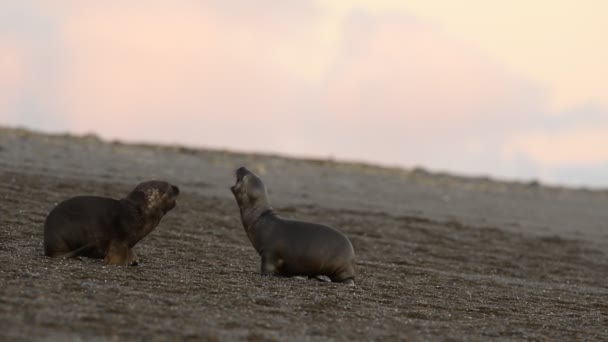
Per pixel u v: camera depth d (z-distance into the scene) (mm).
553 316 46156
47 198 71688
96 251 48031
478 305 47312
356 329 37031
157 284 42656
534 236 90812
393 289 50094
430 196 119938
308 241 49156
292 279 48688
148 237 61625
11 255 47344
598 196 151250
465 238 82812
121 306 36438
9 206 65812
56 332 31094
